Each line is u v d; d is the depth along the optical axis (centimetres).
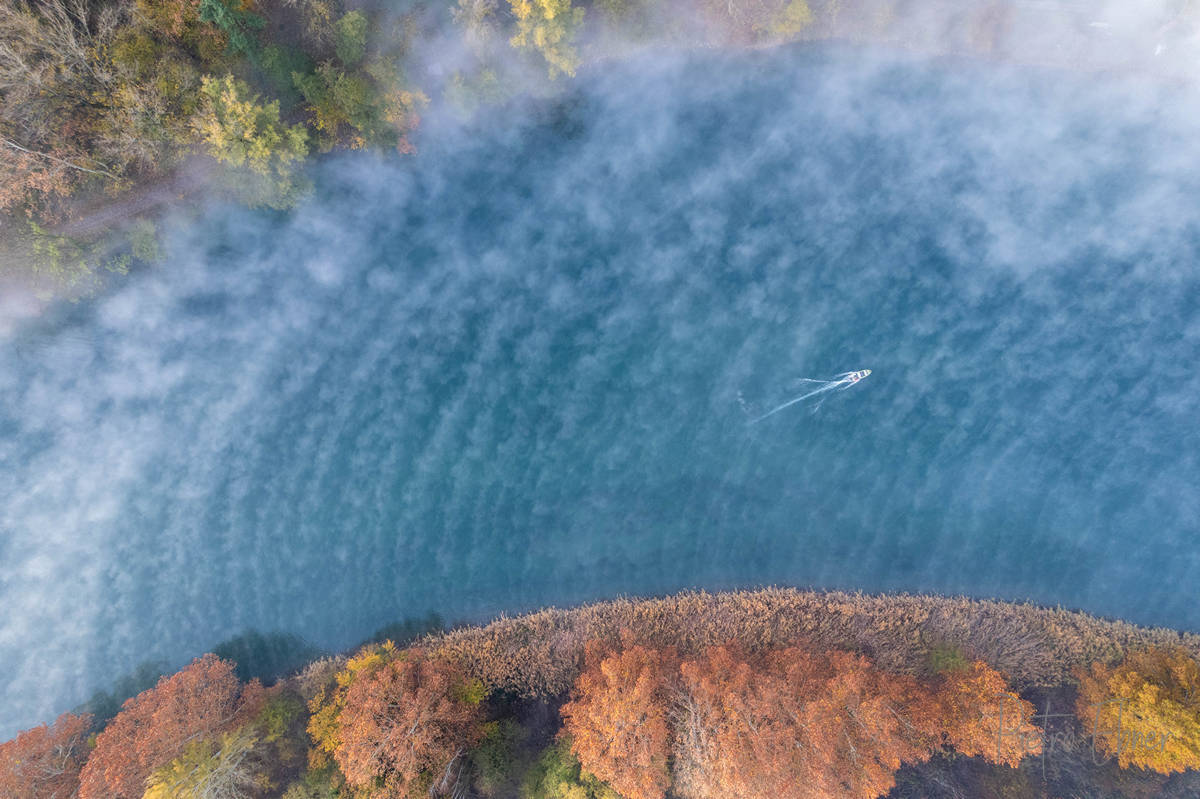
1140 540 4794
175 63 4109
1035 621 4622
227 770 3862
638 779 3697
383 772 3856
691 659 4384
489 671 4656
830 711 3716
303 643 4866
